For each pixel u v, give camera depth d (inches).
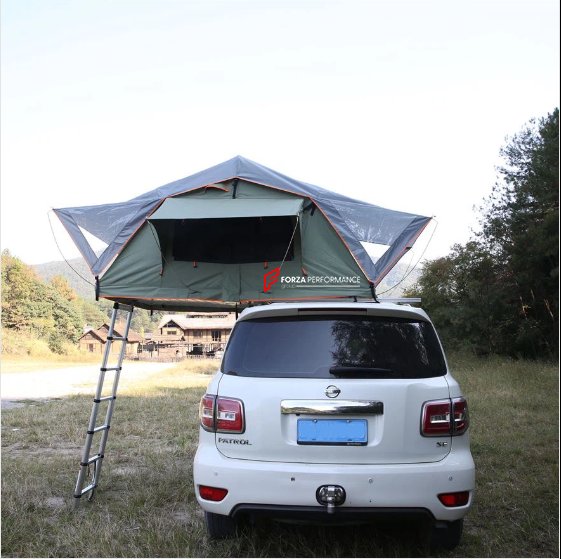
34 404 514.9
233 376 144.5
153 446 292.7
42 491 209.8
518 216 914.1
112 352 2564.0
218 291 215.0
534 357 888.3
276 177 225.5
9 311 2271.2
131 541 158.1
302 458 135.5
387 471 132.3
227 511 136.3
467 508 136.3
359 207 231.5
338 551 148.6
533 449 267.6
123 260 216.5
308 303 153.0
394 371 140.6
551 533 162.9
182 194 222.2
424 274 1098.7
